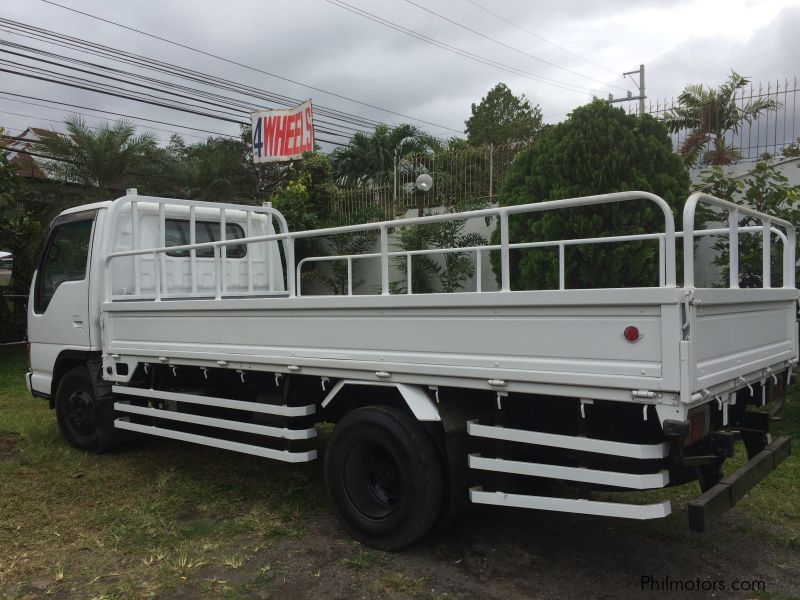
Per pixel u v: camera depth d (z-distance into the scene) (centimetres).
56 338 620
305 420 434
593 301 282
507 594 329
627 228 673
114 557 381
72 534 415
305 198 1231
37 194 1498
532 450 337
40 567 368
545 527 415
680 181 704
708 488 319
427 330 341
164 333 502
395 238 1123
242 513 448
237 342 443
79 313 588
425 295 338
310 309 395
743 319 342
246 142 2377
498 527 414
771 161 802
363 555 374
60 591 341
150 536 409
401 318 351
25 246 1318
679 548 382
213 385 501
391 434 363
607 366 280
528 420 330
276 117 1534
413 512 359
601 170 682
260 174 2078
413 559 369
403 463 361
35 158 1773
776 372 399
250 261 643
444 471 359
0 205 1169
